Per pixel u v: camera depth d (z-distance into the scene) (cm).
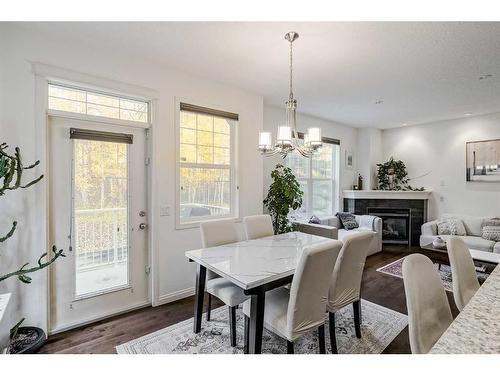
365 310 282
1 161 184
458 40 234
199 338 230
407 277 120
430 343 117
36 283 227
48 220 238
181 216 322
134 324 255
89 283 262
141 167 292
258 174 391
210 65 292
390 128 618
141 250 293
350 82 338
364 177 614
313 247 169
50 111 236
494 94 378
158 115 292
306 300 173
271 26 216
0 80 212
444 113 483
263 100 416
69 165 250
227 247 255
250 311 180
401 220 575
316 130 223
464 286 176
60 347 218
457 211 524
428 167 562
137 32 227
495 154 477
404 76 317
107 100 272
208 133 346
